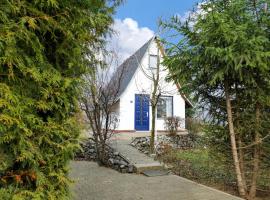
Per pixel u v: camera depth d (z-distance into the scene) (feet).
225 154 19.70
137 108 60.13
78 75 10.18
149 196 17.80
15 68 8.29
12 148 8.12
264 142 18.11
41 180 8.70
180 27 19.17
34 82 8.71
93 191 18.86
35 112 8.80
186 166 27.07
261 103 17.80
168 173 25.17
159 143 36.55
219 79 18.04
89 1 9.98
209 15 17.56
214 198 17.33
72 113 9.89
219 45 17.34
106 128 30.17
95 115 29.45
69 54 9.78
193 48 18.15
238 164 18.33
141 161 28.17
